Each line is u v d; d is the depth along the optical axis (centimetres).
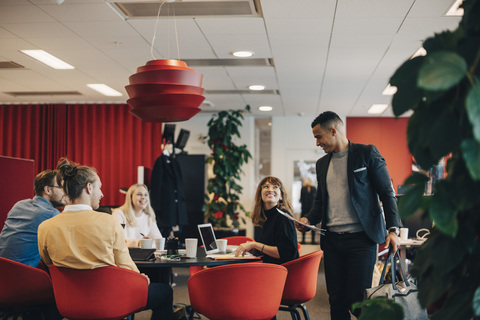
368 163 326
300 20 529
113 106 1039
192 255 376
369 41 594
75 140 1033
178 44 620
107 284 296
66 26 554
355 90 855
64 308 301
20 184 493
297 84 820
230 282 299
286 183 1120
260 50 640
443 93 103
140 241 397
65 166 308
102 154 1031
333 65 702
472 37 104
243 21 536
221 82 814
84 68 739
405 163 1106
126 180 1037
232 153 975
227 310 301
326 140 337
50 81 826
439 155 103
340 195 330
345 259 330
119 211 501
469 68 102
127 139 1043
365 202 322
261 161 1141
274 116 1126
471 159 96
